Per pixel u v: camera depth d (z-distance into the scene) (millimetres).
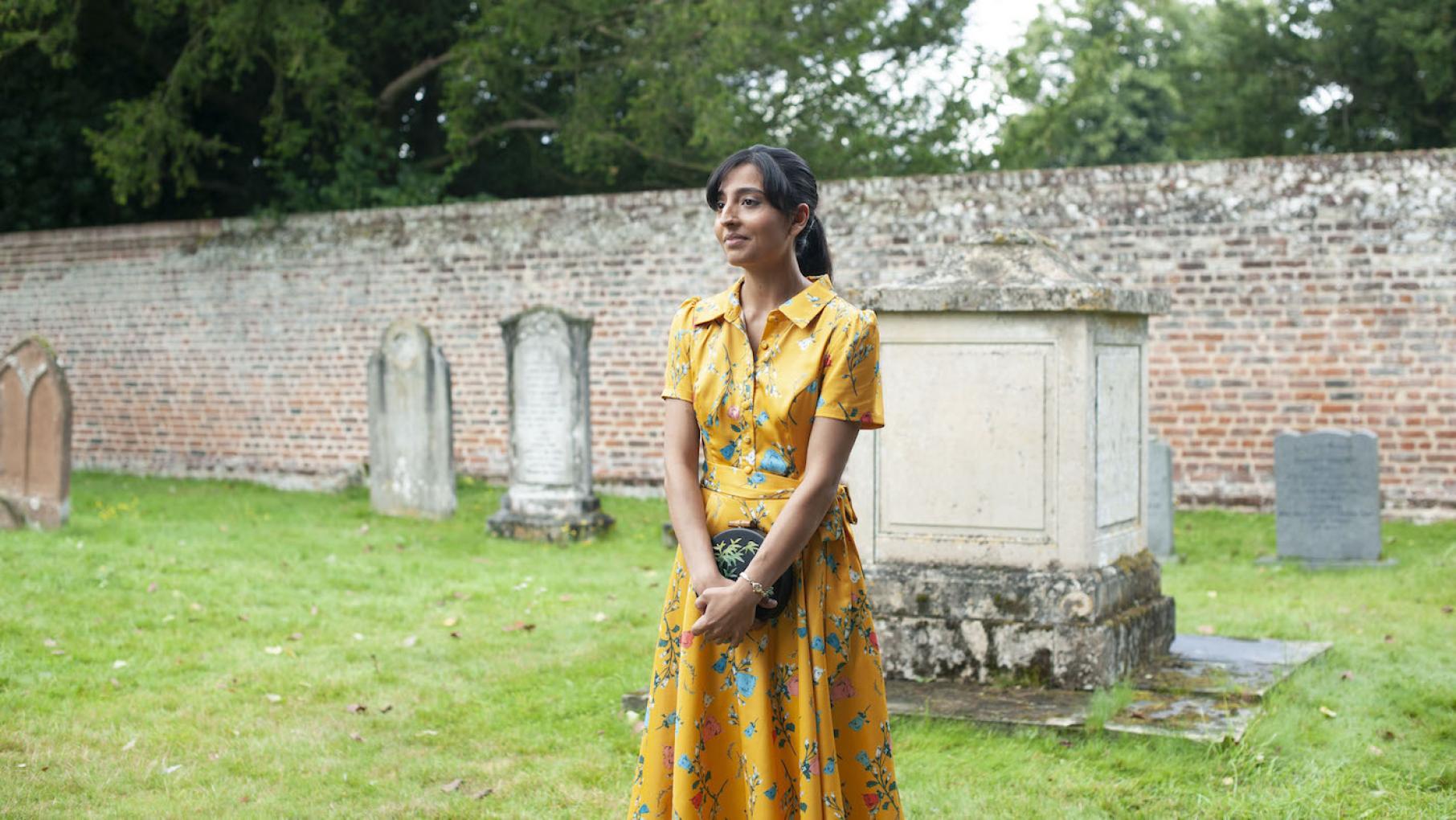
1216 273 10461
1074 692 4863
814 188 2578
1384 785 3959
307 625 6383
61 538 8453
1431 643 5887
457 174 17891
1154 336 10656
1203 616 6562
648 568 8367
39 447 8977
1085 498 5027
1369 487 8266
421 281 13109
